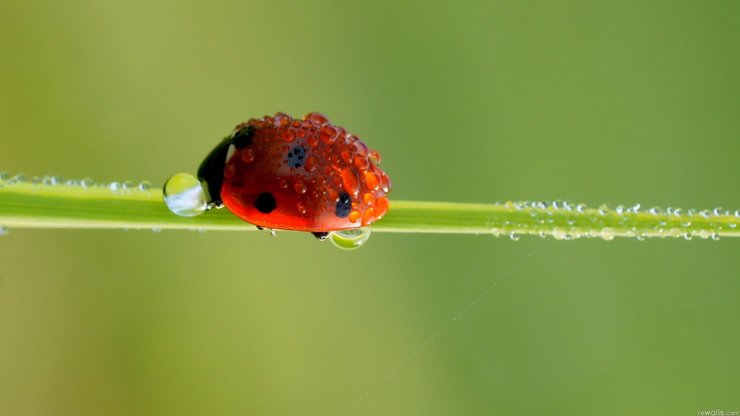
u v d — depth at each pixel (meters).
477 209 0.09
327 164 0.09
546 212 0.09
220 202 0.09
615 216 0.09
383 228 0.09
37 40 0.10
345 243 0.09
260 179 0.09
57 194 0.09
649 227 0.09
